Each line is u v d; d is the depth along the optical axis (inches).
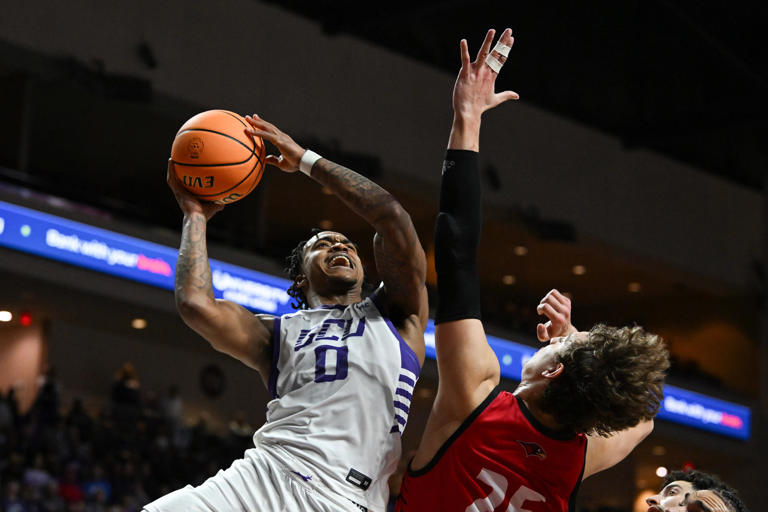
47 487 459.2
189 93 650.8
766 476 943.7
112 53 622.5
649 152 907.4
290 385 120.0
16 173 584.7
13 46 583.5
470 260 109.3
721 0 723.4
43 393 553.9
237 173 126.3
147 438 573.3
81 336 698.2
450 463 106.3
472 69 116.7
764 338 976.9
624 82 829.8
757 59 781.3
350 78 731.4
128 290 606.9
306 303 142.3
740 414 930.1
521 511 106.0
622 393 99.8
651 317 1042.1
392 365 120.1
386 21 703.7
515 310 888.9
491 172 784.3
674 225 914.1
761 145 941.2
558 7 740.7
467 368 106.0
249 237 724.0
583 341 104.6
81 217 585.9
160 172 772.6
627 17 751.7
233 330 123.0
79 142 738.8
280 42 700.7
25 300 621.3
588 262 937.5
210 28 668.1
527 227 808.9
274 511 112.4
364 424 116.6
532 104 829.8
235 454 620.7
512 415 105.3
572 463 105.8
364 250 881.5
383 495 117.8
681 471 117.3
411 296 126.6
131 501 506.3
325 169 127.0
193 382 758.5
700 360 1005.2
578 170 846.5
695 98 837.8
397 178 749.9
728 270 956.6
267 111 684.7
